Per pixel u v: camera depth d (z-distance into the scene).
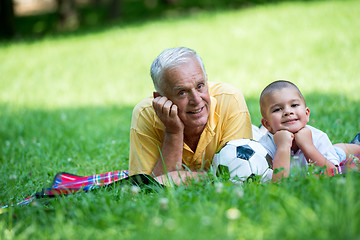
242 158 4.55
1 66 22.19
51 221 3.76
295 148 5.00
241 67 16.33
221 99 4.94
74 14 34.81
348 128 6.96
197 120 4.55
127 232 3.29
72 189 4.88
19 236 3.51
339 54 15.66
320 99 10.07
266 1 32.44
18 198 5.29
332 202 3.16
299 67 14.96
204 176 4.44
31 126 10.84
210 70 16.48
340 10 22.36
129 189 4.38
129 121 10.50
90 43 24.89
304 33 19.44
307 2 26.44
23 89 17.27
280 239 2.88
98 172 6.41
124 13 37.56
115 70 18.83
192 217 3.27
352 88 11.16
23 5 46.41
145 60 19.77
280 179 4.07
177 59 4.41
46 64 21.48
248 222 3.17
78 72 19.25
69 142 8.49
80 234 3.35
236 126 4.90
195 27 24.25
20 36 32.84
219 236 2.96
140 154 5.00
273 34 20.22
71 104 14.13
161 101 4.52
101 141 8.48
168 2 37.97
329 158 4.88
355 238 2.74
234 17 25.09
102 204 3.96
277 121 4.88
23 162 7.09
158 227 3.21
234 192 3.60
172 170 4.75
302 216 3.07
